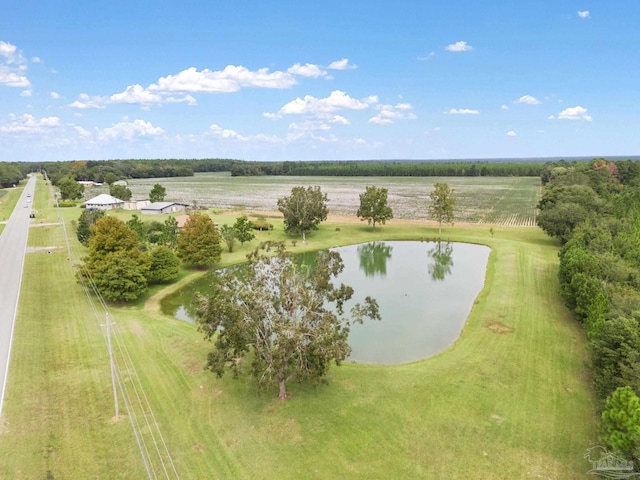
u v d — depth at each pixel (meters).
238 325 25.38
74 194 150.00
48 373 31.38
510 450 22.97
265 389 28.94
